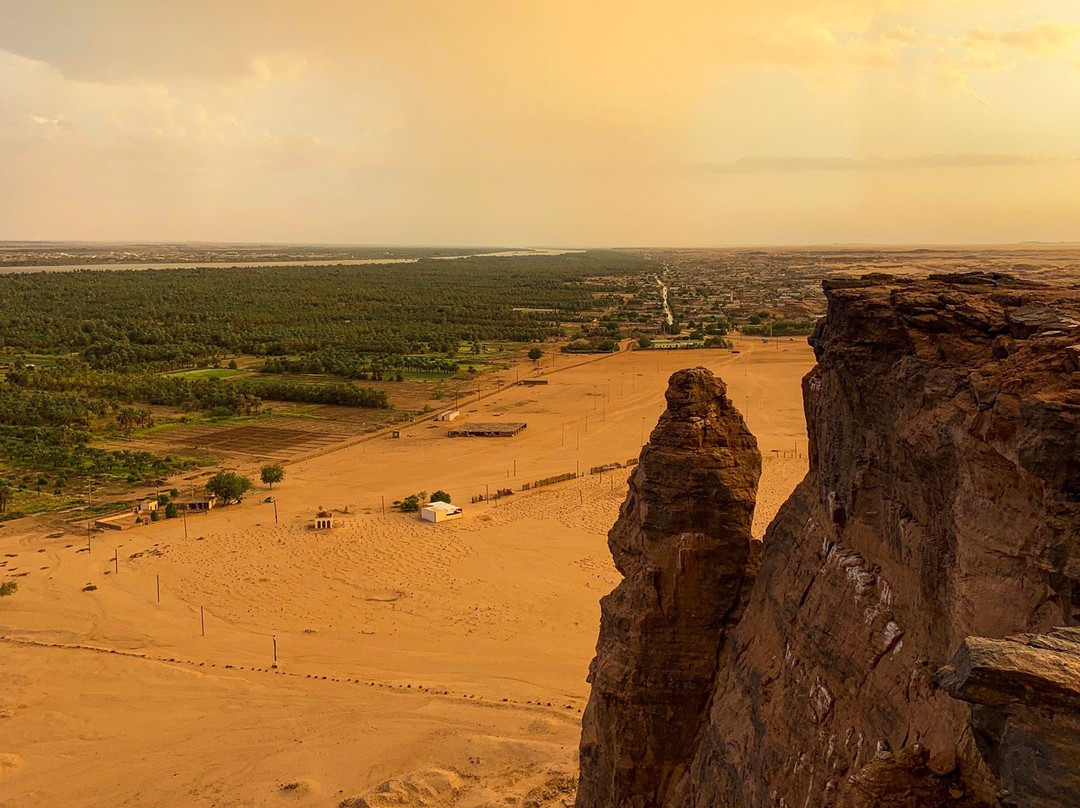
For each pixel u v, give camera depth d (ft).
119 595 236.84
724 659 81.46
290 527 294.05
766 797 59.57
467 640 204.54
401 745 151.84
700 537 83.76
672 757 82.69
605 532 281.95
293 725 162.71
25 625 217.36
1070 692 34.24
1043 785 33.88
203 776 145.18
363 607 226.58
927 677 51.01
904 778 44.57
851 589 61.31
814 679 61.16
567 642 202.80
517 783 134.21
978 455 49.34
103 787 143.02
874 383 64.18
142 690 179.93
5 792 142.41
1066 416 42.80
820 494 73.05
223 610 226.17
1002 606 45.75
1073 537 42.11
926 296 64.08
